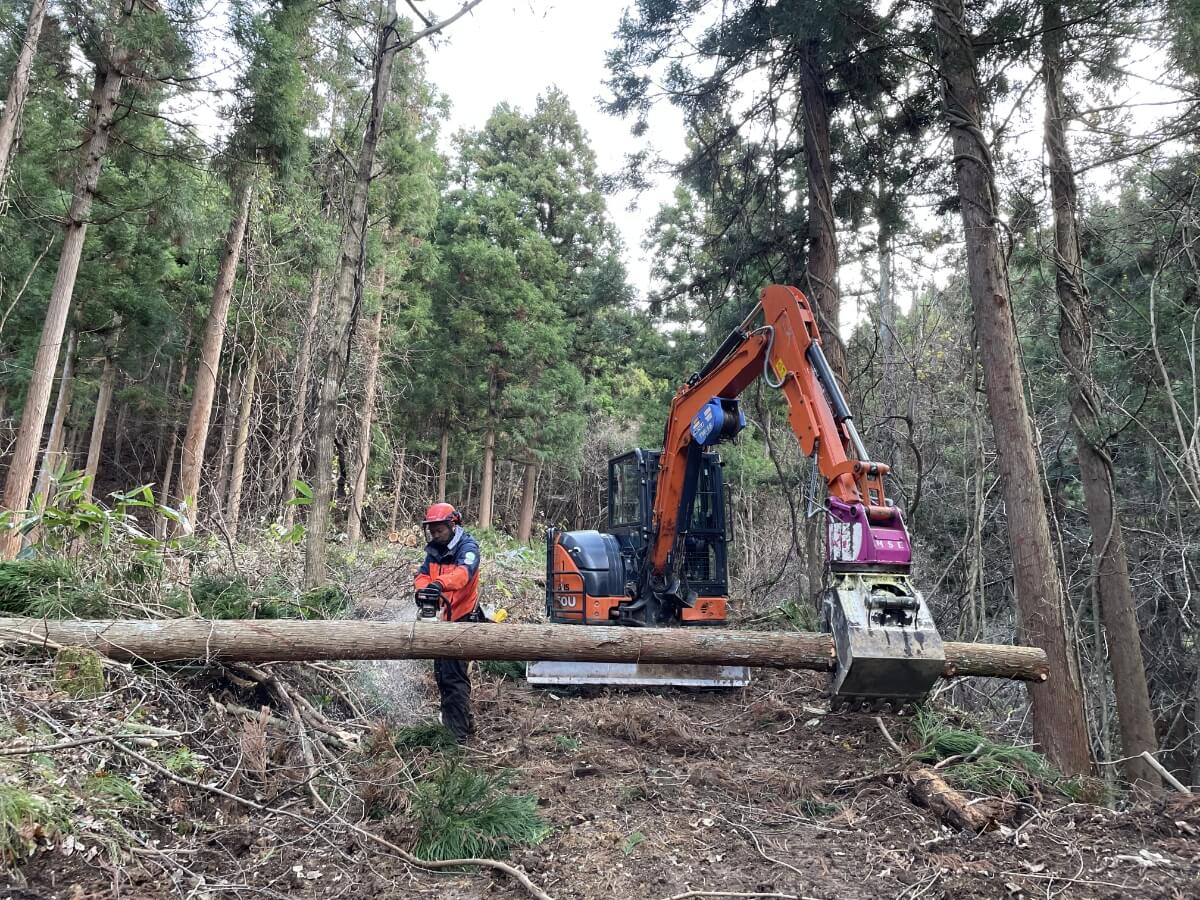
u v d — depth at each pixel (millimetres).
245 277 15273
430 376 26078
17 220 14203
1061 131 9070
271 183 14523
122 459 27828
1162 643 12297
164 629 4945
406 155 18906
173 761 4277
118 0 11250
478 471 34469
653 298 12523
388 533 19406
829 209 10312
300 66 12758
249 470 13656
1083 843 4227
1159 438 11195
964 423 12414
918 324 14086
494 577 14531
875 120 10914
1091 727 9539
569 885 3713
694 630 5699
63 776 3715
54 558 5953
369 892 3615
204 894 3408
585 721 6480
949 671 5684
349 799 4418
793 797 4949
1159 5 7098
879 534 5090
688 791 4996
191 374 25062
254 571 7863
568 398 27750
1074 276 8930
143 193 14766
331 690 5840
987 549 12844
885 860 4020
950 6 7707
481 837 4047
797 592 14086
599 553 8492
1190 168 9141
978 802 4551
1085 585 10438
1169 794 5195
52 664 4551
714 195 12055
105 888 3238
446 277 25969
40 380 10664
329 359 8008
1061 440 11109
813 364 6152
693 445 7824
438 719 6203
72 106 12609
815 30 8758
